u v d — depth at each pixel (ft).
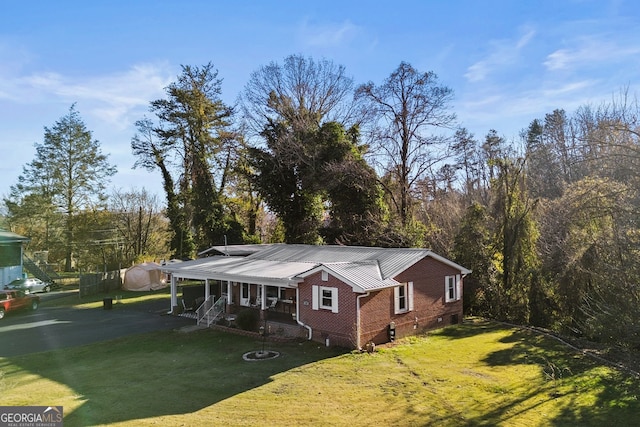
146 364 52.39
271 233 162.09
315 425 33.68
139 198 199.52
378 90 116.06
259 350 57.98
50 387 43.73
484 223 92.99
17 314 92.38
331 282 60.80
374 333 60.80
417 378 46.03
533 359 54.29
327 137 114.01
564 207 70.54
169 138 149.69
